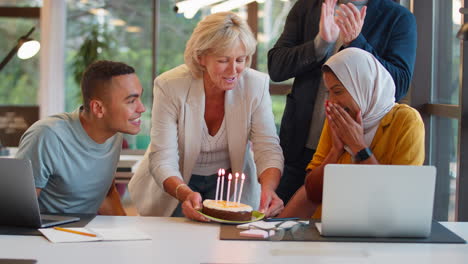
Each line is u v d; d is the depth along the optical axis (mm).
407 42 2594
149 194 2496
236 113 2299
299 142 2686
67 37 6598
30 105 6625
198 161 2402
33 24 6527
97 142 2176
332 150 2158
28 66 6613
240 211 1965
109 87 2055
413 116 2094
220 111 2332
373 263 1558
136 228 1910
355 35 2471
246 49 2123
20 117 6609
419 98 3553
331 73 2131
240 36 2096
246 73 2326
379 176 1755
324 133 2303
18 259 1550
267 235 1798
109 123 2105
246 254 1624
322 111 2623
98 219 2043
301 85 2684
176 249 1669
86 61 6551
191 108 2275
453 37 3119
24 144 2111
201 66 2225
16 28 6543
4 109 6617
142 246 1696
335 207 1775
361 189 1763
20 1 6535
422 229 1791
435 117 3459
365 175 1754
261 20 5719
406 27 2611
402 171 1753
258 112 2322
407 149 2074
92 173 2201
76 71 6578
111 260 1562
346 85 2096
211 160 2402
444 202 3299
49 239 1752
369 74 2098
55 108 6473
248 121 2316
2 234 1827
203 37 2107
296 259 1583
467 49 2627
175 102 2277
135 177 2580
